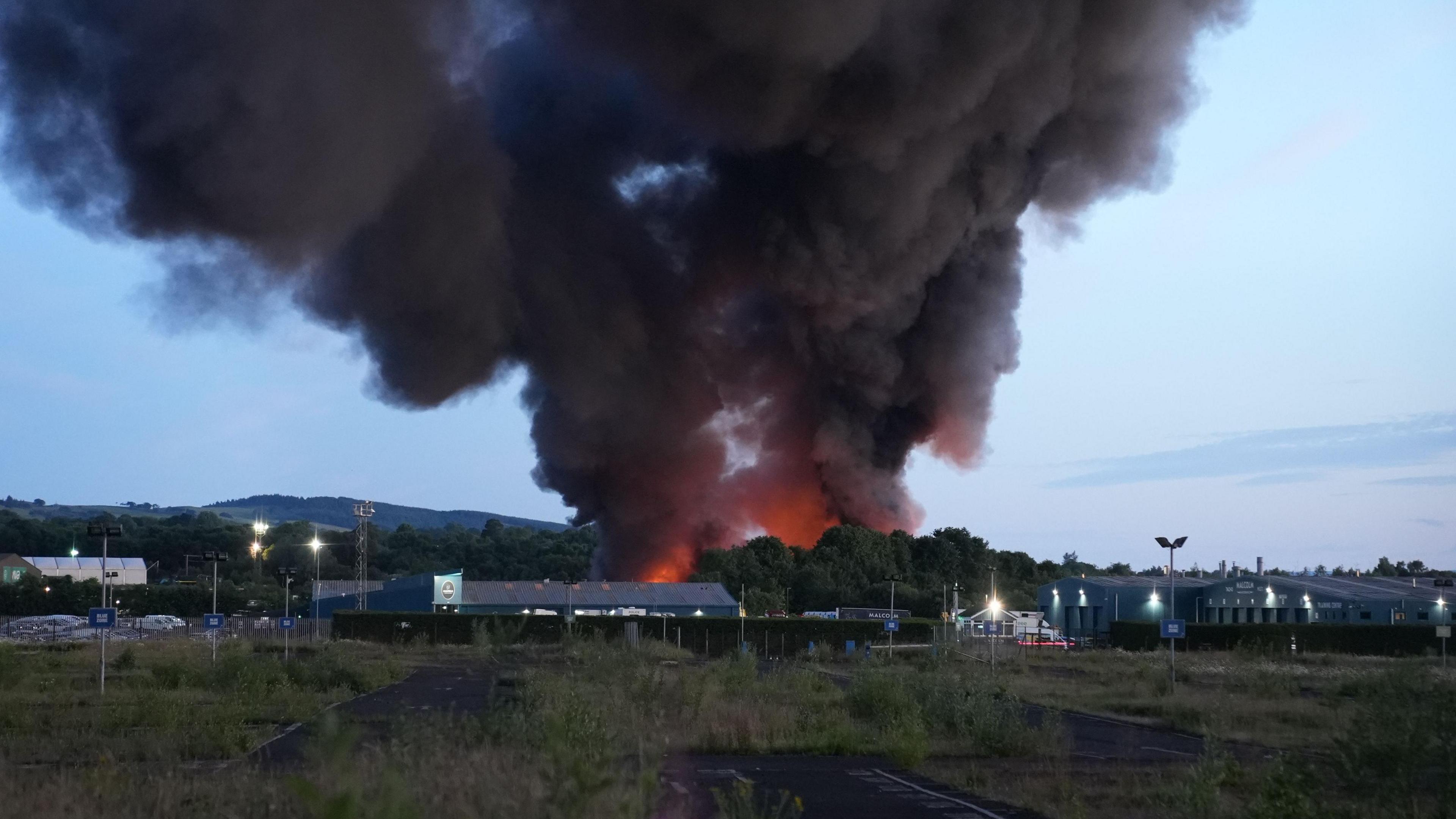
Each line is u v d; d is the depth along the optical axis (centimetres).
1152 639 6272
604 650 4109
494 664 4466
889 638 6038
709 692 2780
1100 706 3139
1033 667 4891
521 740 1670
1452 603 6869
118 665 3938
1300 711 2794
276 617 7312
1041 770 1830
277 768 1658
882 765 1892
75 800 1177
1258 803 1280
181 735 1997
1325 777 1455
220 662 3500
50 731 2080
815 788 1623
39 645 5141
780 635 6581
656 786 911
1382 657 5359
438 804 959
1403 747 1324
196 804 1179
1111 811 1423
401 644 6072
